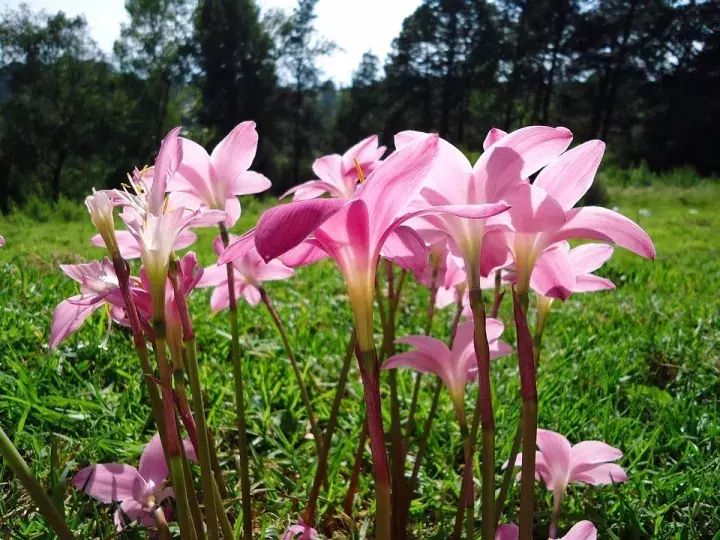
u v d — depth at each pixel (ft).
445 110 44.68
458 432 1.99
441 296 1.62
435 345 1.08
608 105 39.17
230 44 38.19
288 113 42.22
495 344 1.15
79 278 0.99
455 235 0.87
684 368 2.52
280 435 1.82
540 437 1.27
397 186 0.73
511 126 44.11
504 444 1.80
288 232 0.63
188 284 1.00
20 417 1.74
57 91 34.04
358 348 0.77
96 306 1.06
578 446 1.28
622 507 1.51
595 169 0.94
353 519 1.51
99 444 1.62
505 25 43.29
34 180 34.27
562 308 3.51
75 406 1.83
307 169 45.11
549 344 2.84
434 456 1.85
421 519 1.58
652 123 36.52
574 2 40.47
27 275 2.98
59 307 1.05
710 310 3.43
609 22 38.52
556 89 42.42
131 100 36.11
